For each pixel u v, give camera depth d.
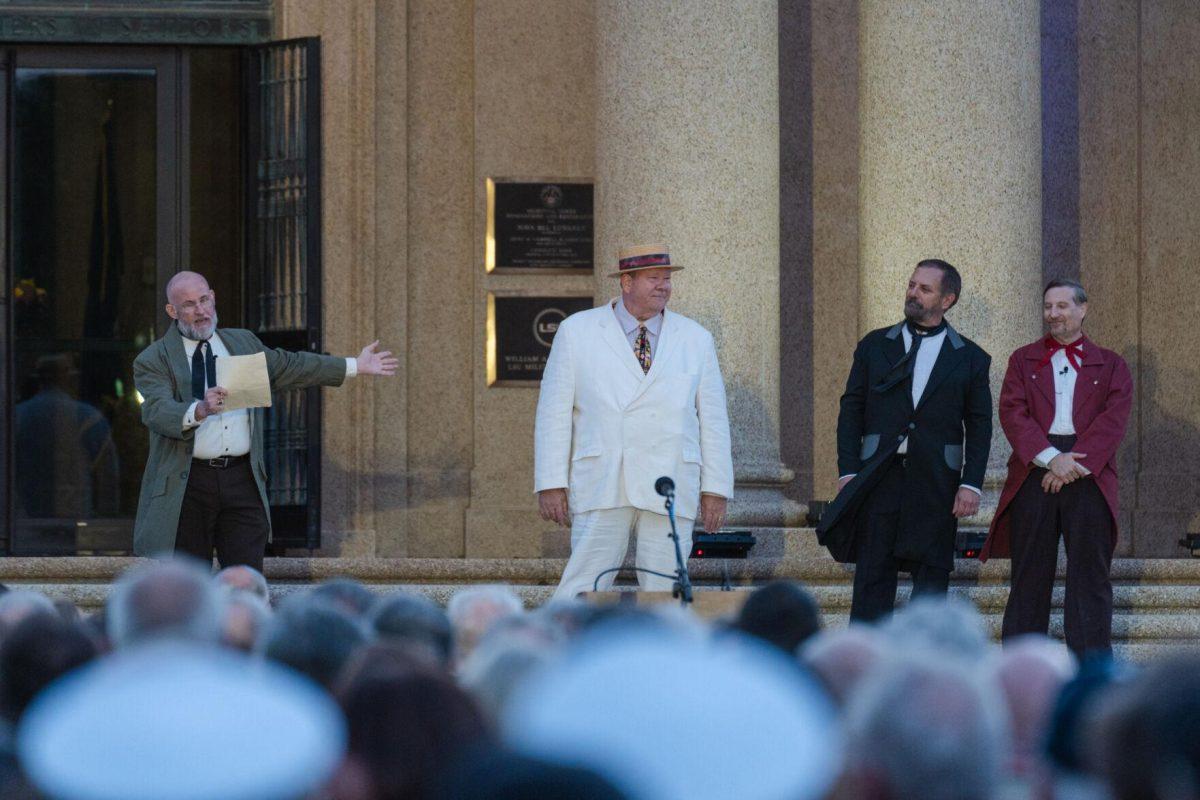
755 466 34.53
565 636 12.84
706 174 34.19
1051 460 28.92
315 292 38.09
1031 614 29.34
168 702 7.99
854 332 41.25
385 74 40.44
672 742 7.26
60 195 40.72
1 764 9.95
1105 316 42.06
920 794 8.02
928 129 35.03
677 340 27.91
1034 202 35.25
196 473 28.66
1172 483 41.66
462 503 40.50
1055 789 10.33
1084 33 42.25
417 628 13.89
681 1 34.34
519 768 6.91
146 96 40.78
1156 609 33.16
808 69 41.53
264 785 7.65
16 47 40.66
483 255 40.53
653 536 27.48
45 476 40.59
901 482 28.56
